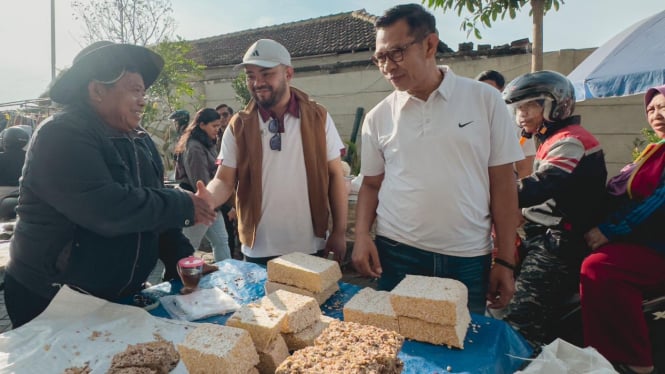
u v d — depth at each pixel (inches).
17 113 374.9
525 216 92.0
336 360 43.2
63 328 56.5
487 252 75.8
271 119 93.4
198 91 391.2
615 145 239.8
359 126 318.0
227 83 376.5
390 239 79.0
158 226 62.2
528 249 91.8
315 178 94.7
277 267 68.6
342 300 68.8
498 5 170.4
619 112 236.7
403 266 77.3
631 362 77.6
